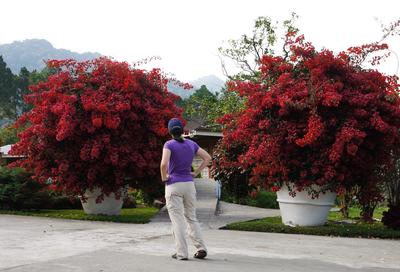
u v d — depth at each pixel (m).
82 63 14.98
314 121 11.25
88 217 14.20
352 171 12.16
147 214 16.36
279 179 12.38
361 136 11.12
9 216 14.66
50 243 8.45
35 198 16.31
